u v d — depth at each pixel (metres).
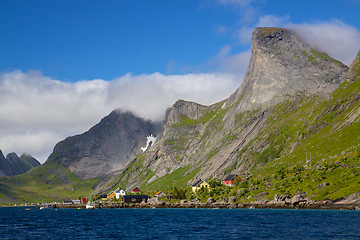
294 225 116.69
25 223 156.88
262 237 95.31
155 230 115.94
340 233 97.56
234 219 144.50
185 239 95.88
